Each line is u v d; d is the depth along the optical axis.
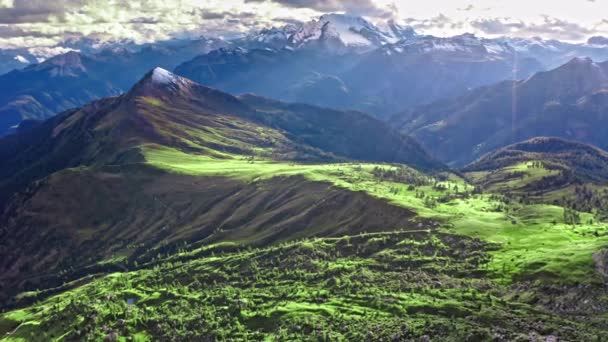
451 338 195.62
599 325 199.88
